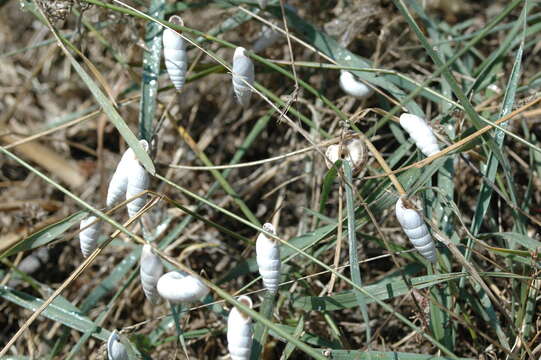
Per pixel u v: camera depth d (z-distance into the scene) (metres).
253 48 0.57
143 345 0.50
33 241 0.47
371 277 0.55
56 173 0.61
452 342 0.48
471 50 0.58
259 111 0.60
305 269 0.51
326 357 0.44
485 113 0.52
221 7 0.57
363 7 0.57
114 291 0.56
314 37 0.55
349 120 0.48
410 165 0.48
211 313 0.53
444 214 0.50
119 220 0.58
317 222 0.55
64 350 0.54
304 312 0.49
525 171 0.56
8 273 0.54
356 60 0.54
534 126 0.57
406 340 0.51
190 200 0.59
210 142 0.62
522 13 0.52
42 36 0.66
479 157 0.50
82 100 0.65
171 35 0.49
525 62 0.59
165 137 0.61
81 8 0.51
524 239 0.48
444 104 0.54
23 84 0.65
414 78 0.57
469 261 0.49
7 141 0.61
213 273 0.56
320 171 0.57
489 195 0.49
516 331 0.46
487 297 0.48
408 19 0.48
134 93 0.61
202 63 0.55
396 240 0.55
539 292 0.48
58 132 0.64
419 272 0.52
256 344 0.46
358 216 0.49
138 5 0.56
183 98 0.61
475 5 0.63
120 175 0.46
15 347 0.55
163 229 0.54
